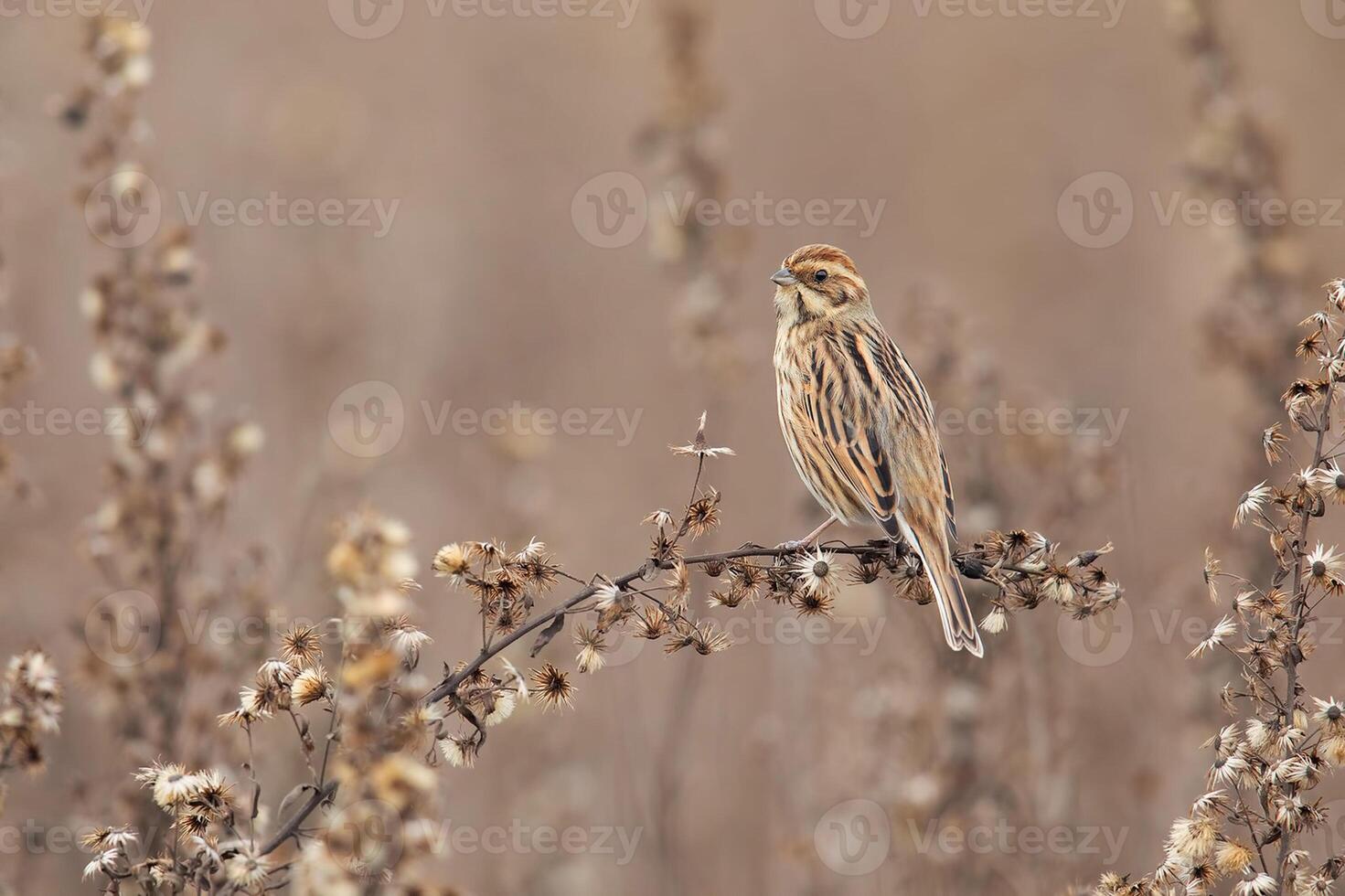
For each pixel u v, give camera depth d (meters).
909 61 28.25
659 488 18.61
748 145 26.36
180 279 10.41
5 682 7.40
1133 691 13.35
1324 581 7.07
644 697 15.40
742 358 15.00
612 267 22.98
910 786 11.70
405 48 27.16
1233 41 14.00
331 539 9.61
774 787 13.23
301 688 6.56
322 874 6.04
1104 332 21.05
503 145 25.34
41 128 17.39
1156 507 15.47
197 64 23.42
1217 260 14.08
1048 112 26.47
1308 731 7.13
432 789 6.19
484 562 7.07
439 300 20.38
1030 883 11.48
